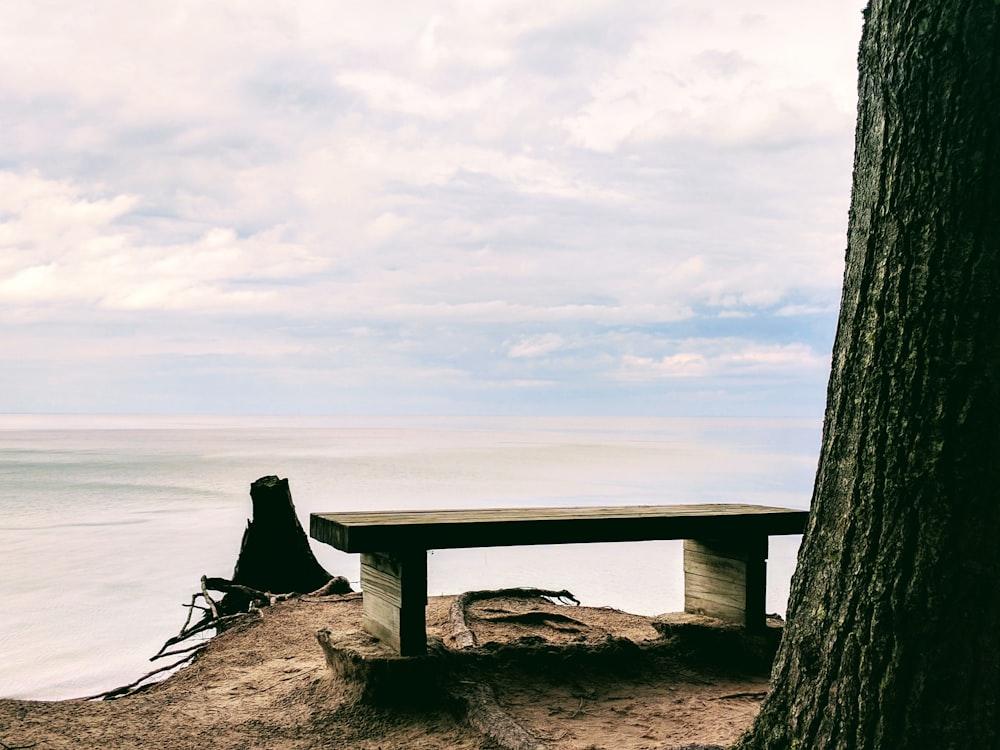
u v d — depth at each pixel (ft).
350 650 14.06
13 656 28.84
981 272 7.20
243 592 26.84
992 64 7.27
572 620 20.76
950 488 7.12
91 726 13.03
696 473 118.32
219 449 243.19
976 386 7.09
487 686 13.91
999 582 6.90
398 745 12.07
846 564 7.82
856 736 7.36
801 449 237.86
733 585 16.22
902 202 7.72
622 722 12.84
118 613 34.88
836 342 8.65
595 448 251.19
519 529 14.25
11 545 52.26
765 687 14.69
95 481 108.88
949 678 6.97
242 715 13.88
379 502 73.31
